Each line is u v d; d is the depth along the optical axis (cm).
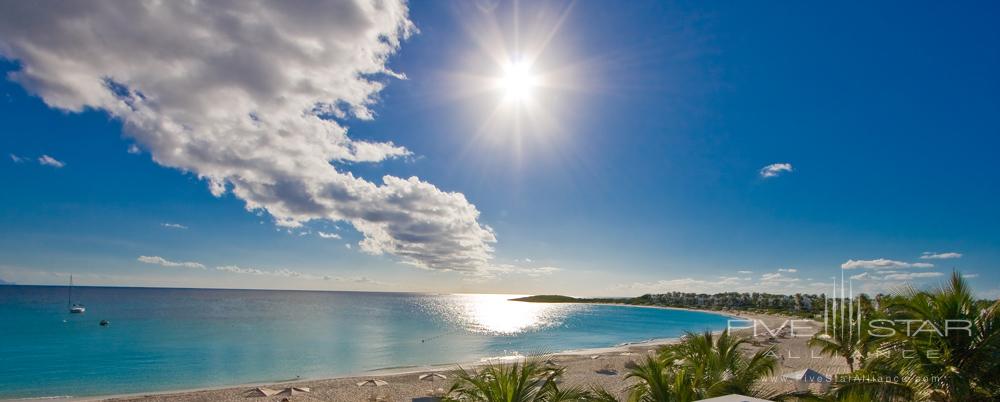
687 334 1295
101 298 13275
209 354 3884
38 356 3706
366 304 14550
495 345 5144
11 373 3025
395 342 5131
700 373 970
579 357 3788
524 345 5194
